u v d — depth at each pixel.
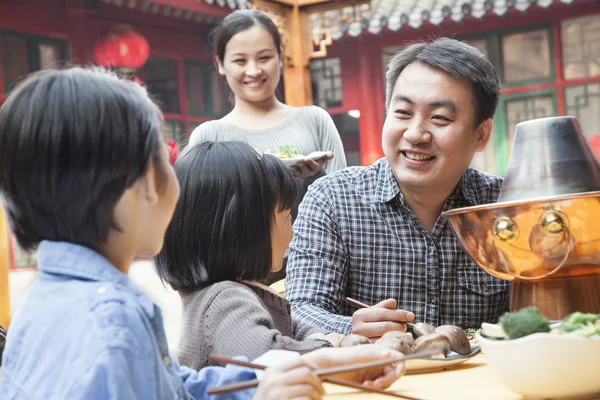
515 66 18.33
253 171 2.23
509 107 18.44
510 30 18.16
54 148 1.39
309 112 4.56
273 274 3.57
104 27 16.88
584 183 2.06
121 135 1.41
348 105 18.59
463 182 2.90
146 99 1.48
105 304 1.34
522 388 1.62
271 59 4.49
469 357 2.07
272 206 2.26
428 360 2.00
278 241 2.34
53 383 1.31
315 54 10.03
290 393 1.38
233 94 5.05
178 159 2.28
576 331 1.60
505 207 1.90
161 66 18.77
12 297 10.20
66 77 1.44
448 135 2.66
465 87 2.65
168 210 1.52
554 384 1.58
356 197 2.91
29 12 16.09
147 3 15.22
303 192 4.16
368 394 1.77
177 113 18.92
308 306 2.73
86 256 1.41
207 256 2.18
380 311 2.41
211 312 2.08
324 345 2.05
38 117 1.40
